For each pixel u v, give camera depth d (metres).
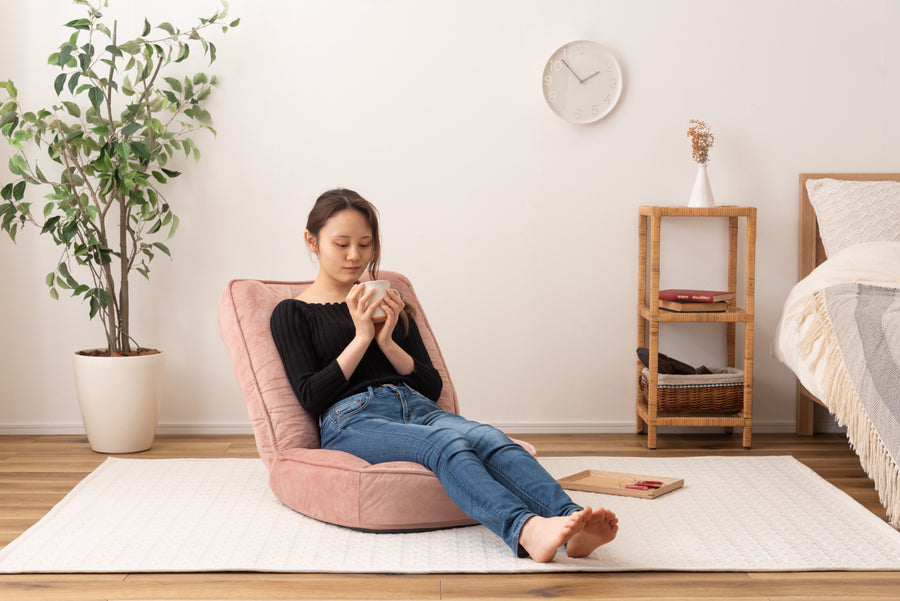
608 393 3.47
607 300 3.44
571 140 3.39
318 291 2.46
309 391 2.29
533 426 3.46
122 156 2.93
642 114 3.39
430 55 3.35
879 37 3.39
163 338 3.39
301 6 3.32
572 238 3.42
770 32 3.38
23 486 2.64
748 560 1.98
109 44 3.30
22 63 3.29
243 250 3.38
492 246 3.41
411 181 3.39
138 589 1.83
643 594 1.80
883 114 3.41
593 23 3.36
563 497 1.95
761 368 3.48
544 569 1.91
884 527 2.20
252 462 2.92
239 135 3.35
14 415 3.40
